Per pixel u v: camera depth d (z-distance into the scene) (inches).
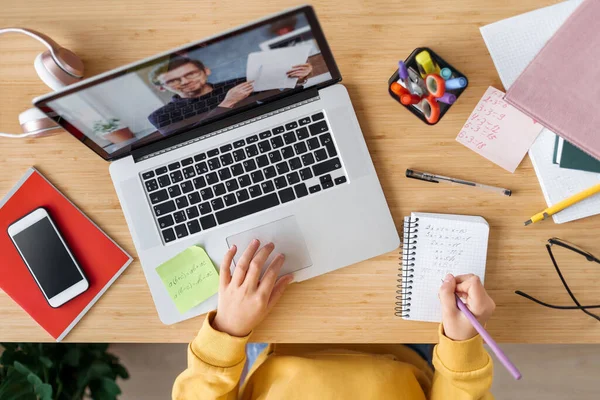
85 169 31.6
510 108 29.9
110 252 31.6
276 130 29.8
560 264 30.4
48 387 37.5
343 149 29.7
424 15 30.3
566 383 53.6
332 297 31.0
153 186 30.4
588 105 27.6
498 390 54.5
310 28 22.8
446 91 30.1
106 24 31.2
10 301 32.0
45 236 31.4
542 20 29.7
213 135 30.0
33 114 29.3
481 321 29.2
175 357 55.4
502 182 30.4
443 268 30.3
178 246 30.6
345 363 34.2
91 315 31.9
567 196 29.7
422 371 38.5
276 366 34.4
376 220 30.0
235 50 23.1
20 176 31.8
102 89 23.4
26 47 31.4
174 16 31.0
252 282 29.3
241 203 30.1
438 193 30.6
